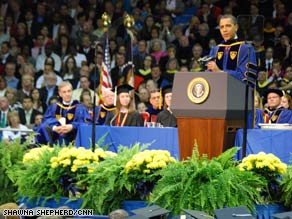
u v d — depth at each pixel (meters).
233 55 30.62
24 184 27.75
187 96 26.19
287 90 46.81
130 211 25.14
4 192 29.23
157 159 25.84
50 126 37.19
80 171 26.94
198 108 25.94
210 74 26.05
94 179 26.16
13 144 30.48
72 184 27.14
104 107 39.75
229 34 30.52
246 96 26.00
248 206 24.77
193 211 23.50
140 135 31.17
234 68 30.55
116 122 36.12
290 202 25.67
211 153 26.09
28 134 37.25
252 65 29.48
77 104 39.56
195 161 25.16
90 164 26.72
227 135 26.44
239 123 26.97
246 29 27.11
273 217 23.52
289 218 22.39
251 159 25.80
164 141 30.69
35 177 27.50
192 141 26.30
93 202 26.17
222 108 25.66
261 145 29.34
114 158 26.75
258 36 27.00
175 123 36.16
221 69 30.92
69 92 39.62
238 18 27.22
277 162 25.75
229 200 24.41
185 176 24.80
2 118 49.59
